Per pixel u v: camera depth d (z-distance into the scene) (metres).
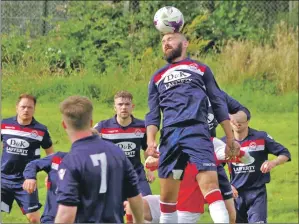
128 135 18.80
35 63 34.41
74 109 10.75
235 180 18.77
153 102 14.38
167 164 14.09
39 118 29.33
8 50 34.97
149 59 35.00
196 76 14.09
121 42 36.56
